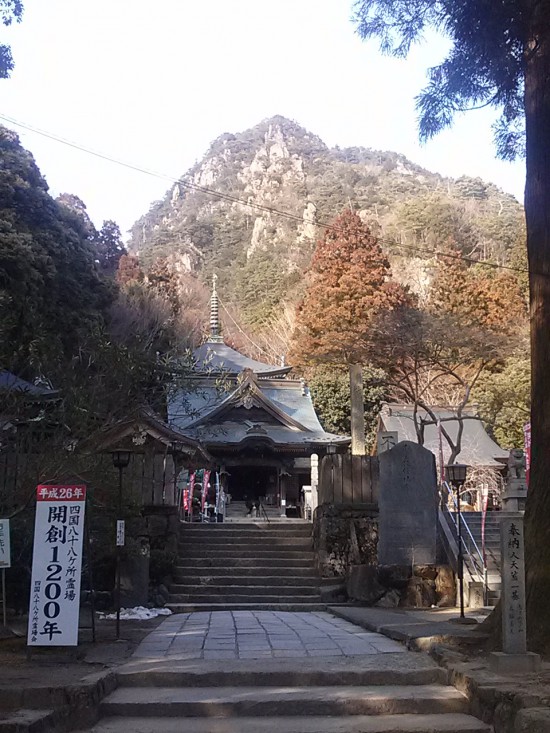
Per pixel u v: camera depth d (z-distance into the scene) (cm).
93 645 873
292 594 1438
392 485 1537
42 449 924
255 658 783
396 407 3359
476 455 3108
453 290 3847
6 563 837
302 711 643
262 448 2956
